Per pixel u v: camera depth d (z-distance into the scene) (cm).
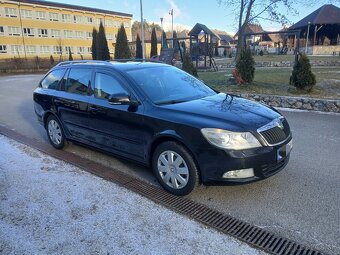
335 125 731
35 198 388
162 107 405
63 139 570
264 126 366
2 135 702
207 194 395
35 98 621
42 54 5225
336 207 355
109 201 377
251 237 303
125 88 445
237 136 347
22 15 4894
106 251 285
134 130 423
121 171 475
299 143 595
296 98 950
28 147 604
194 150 362
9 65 4128
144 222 330
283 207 358
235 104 428
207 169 359
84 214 348
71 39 5600
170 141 386
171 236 305
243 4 1838
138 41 3052
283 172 455
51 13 5256
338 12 4041
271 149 358
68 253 284
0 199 388
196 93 476
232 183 353
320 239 299
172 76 500
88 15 5772
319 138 627
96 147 501
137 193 399
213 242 295
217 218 338
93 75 497
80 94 514
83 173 466
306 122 768
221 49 5653
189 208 361
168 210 355
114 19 6212
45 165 502
